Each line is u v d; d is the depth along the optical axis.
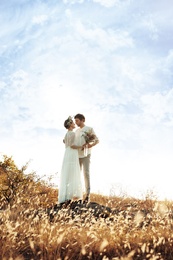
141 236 6.18
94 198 11.12
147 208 9.62
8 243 5.35
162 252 5.67
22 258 4.85
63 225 6.76
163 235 6.27
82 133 9.66
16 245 5.46
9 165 10.66
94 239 5.63
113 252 5.58
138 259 5.32
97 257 5.39
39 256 5.23
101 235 6.07
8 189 10.09
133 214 8.56
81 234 5.90
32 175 10.84
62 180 9.47
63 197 9.29
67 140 9.59
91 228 6.04
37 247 5.61
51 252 5.22
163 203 10.35
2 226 5.98
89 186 9.50
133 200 10.88
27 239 5.84
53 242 5.48
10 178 10.34
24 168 10.73
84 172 9.53
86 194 9.44
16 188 10.09
